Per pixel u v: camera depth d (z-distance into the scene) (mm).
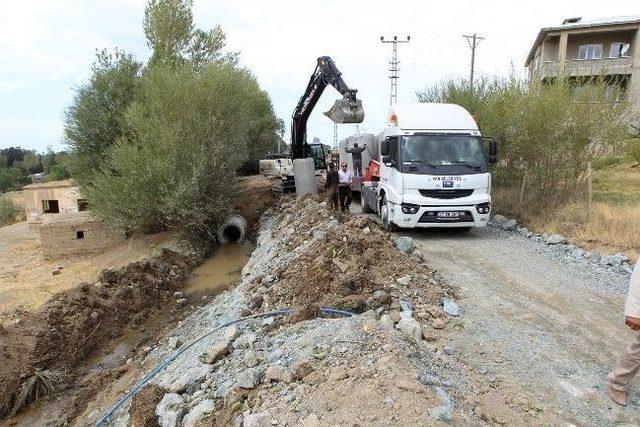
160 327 11391
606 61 33031
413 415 4082
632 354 4758
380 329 5637
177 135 17766
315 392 4668
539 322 6922
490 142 12312
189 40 26359
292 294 8219
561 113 14180
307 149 23922
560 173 15047
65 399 8648
